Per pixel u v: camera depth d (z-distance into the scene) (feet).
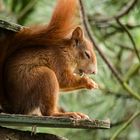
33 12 52.01
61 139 32.81
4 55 31.78
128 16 53.57
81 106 49.37
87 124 29.71
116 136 45.70
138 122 53.88
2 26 30.58
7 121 29.01
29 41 32.37
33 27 32.68
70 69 33.65
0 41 31.81
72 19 32.78
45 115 31.14
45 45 32.89
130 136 52.34
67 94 49.37
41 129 49.19
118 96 49.93
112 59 53.36
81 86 33.47
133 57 54.19
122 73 53.16
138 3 52.34
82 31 35.04
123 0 53.11
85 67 34.88
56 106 31.40
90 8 52.70
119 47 53.98
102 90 49.60
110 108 49.75
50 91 31.22
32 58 32.01
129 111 50.29
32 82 31.24
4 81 31.60
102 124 30.04
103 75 49.98
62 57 33.40
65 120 29.12
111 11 53.21
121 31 53.01
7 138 31.24
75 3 32.83
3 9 50.03
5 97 31.68
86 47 35.01
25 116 28.91
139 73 51.52
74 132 50.29
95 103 49.60
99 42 52.75
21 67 31.53
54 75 31.53
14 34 31.96
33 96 31.19
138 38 55.67
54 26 32.58
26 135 31.86
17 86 31.27
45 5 52.29
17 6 51.83
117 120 49.55
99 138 50.37
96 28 52.80
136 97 47.44
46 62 32.53
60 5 32.68
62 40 33.99
